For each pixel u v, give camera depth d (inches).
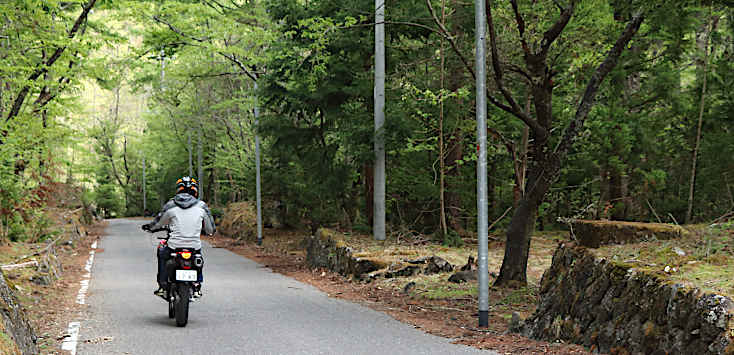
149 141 2271.2
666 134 939.3
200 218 348.5
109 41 767.1
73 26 744.3
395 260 547.8
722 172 895.1
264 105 959.6
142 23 853.8
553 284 310.8
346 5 792.9
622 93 879.7
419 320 354.9
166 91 1499.8
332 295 462.3
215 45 907.4
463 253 647.1
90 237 1284.4
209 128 1593.3
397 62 840.3
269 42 908.6
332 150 920.3
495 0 535.5
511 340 292.8
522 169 673.0
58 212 1203.2
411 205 949.8
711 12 736.3
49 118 838.5
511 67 477.4
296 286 517.7
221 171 1726.1
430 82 759.1
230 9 943.0
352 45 824.3
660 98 876.6
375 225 732.7
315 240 700.0
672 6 433.7
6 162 733.3
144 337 300.7
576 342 262.8
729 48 908.0
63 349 274.2
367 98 856.3
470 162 970.1
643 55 820.6
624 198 891.4
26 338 253.3
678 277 218.8
